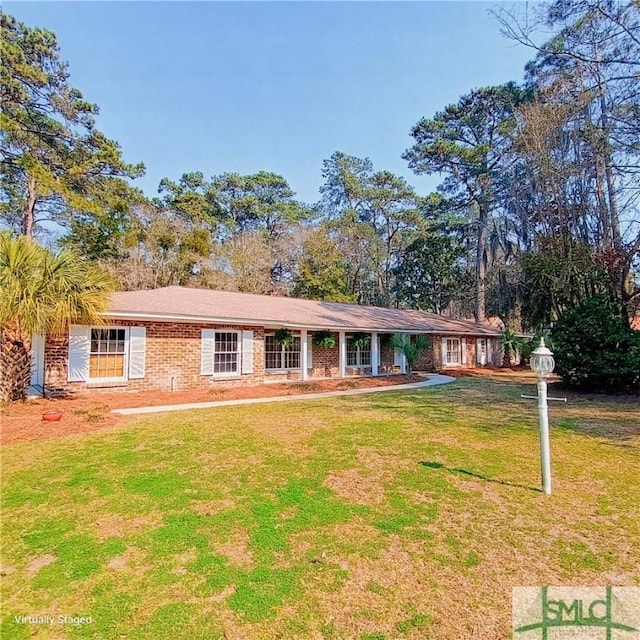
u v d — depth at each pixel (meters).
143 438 7.05
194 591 2.99
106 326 11.89
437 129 29.91
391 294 37.38
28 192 22.28
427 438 7.14
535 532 3.82
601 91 14.85
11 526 3.94
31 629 2.62
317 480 5.12
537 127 15.91
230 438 7.09
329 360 18.47
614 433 7.57
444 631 2.60
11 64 18.75
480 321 29.81
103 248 25.52
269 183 40.22
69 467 5.54
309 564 3.31
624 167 14.20
